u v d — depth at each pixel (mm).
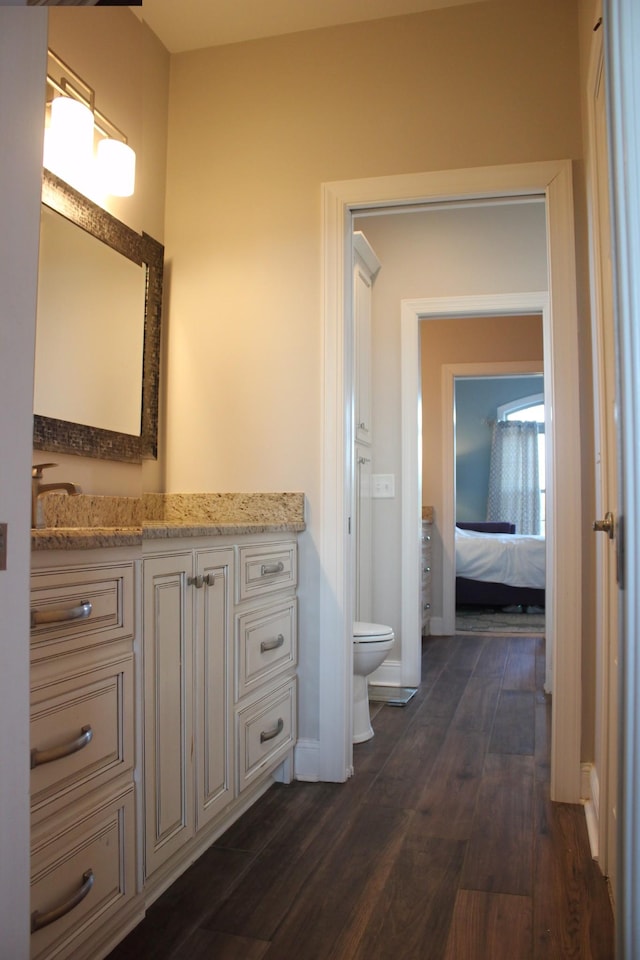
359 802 2492
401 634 4277
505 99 2664
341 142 2809
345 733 2725
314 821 2324
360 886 1908
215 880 1934
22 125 1130
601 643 2146
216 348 2895
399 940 1663
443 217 4387
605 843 1955
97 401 2393
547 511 4129
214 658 2068
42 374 2094
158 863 1761
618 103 954
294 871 1984
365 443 4227
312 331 2811
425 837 2209
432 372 6074
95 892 1506
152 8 2682
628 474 927
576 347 2527
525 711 3678
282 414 2820
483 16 2697
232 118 2920
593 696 2486
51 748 1377
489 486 9938
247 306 2873
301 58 2859
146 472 2803
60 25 2225
